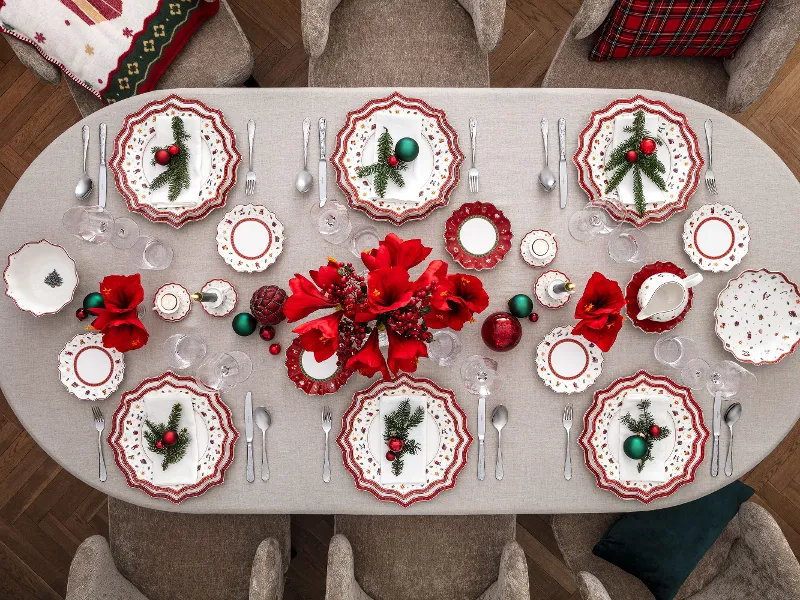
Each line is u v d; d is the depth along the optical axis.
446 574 1.65
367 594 1.65
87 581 1.50
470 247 1.45
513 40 2.34
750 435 1.47
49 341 1.47
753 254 1.48
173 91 1.47
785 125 2.31
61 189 1.48
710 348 1.47
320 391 1.43
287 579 2.26
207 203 1.44
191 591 1.69
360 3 1.77
